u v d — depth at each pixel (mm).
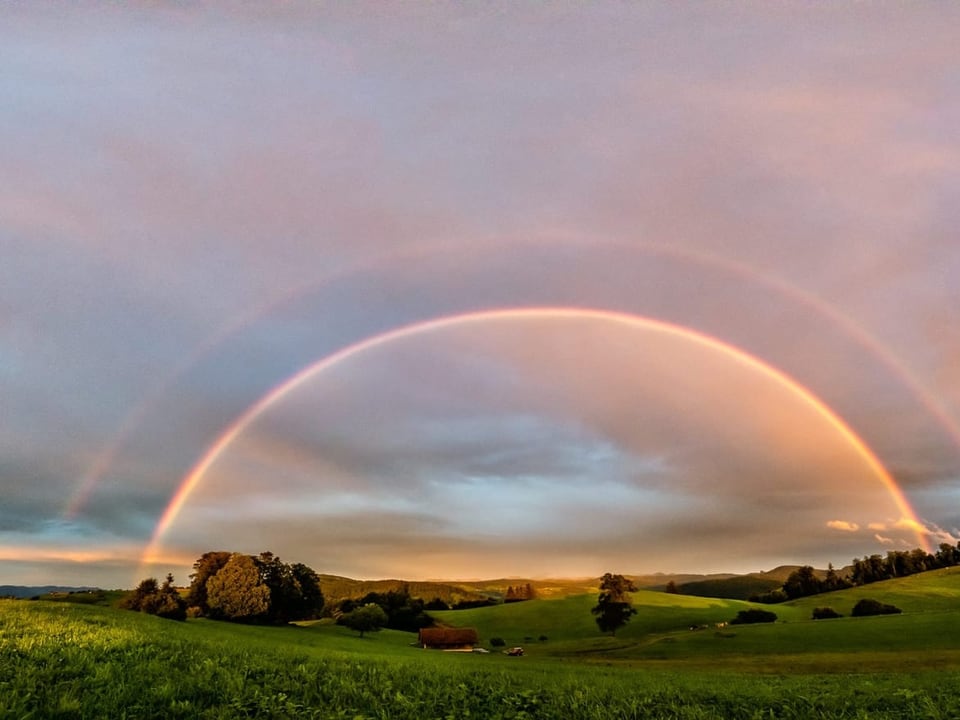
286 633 78750
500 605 166625
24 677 12039
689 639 90938
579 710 13367
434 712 12234
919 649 72188
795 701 15812
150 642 19375
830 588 189250
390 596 139125
